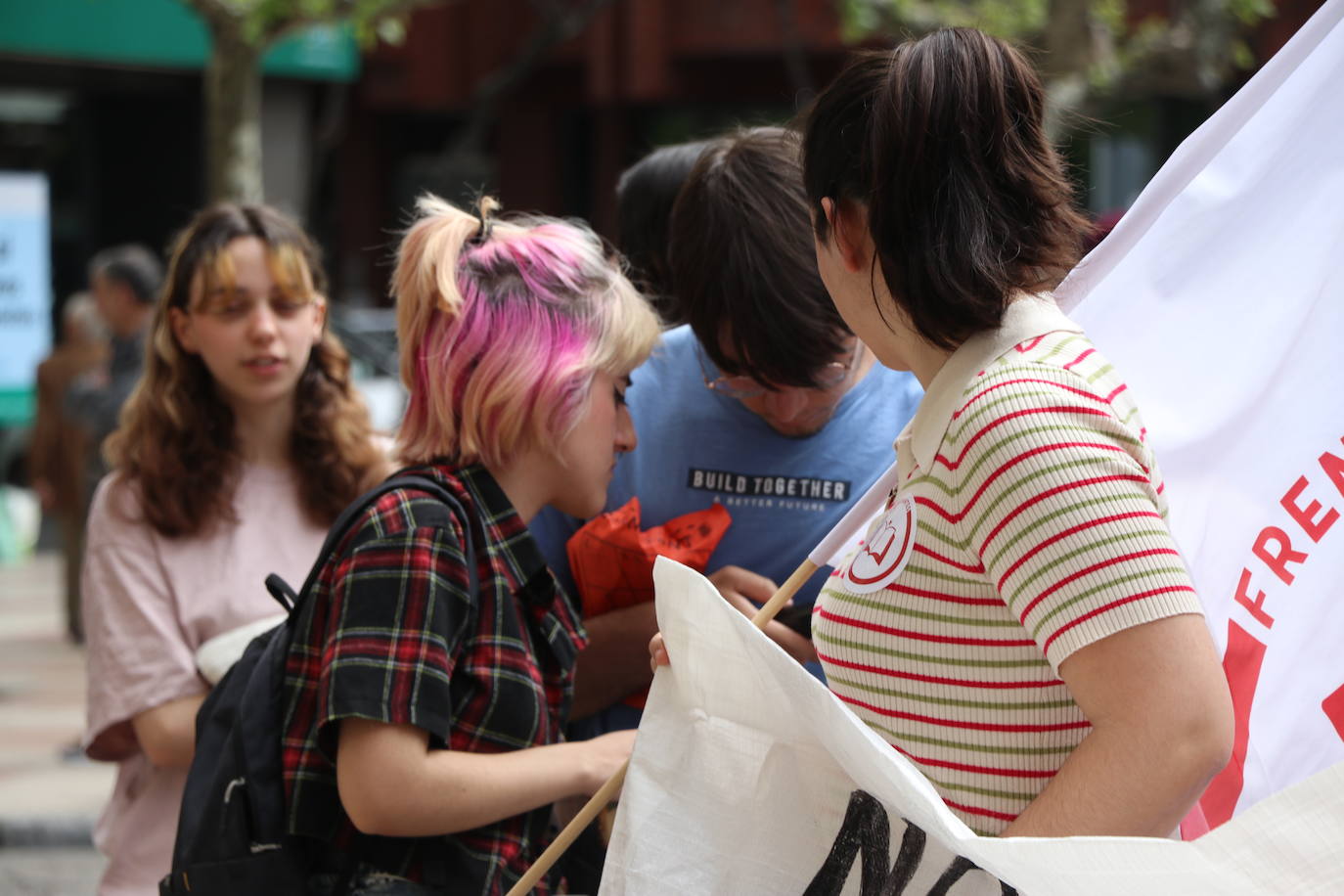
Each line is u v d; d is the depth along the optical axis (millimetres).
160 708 5395
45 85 25500
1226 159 3668
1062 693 3004
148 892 5449
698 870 3342
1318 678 3512
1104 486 2777
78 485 17219
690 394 4918
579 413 4031
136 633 5488
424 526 3836
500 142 33219
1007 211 2982
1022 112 3025
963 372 3010
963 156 2961
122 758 5680
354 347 19172
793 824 3283
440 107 33000
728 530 4805
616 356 4117
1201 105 26469
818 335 4215
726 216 4254
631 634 4641
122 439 5738
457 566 3844
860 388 4824
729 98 30156
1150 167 27000
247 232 5773
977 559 2965
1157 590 2727
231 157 16688
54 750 13320
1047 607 2789
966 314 2945
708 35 29609
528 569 4004
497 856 3910
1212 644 2773
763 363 4277
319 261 6070
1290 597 3564
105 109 27375
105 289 13625
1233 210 3666
